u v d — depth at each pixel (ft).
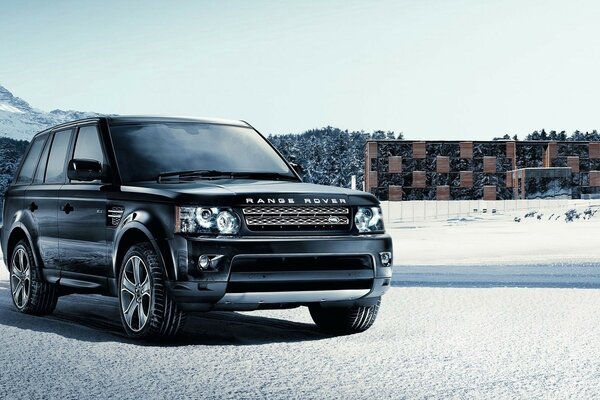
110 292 26.45
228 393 18.19
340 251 24.14
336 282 24.29
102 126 28.50
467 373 20.25
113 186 26.35
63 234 28.84
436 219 211.20
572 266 55.31
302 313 32.04
